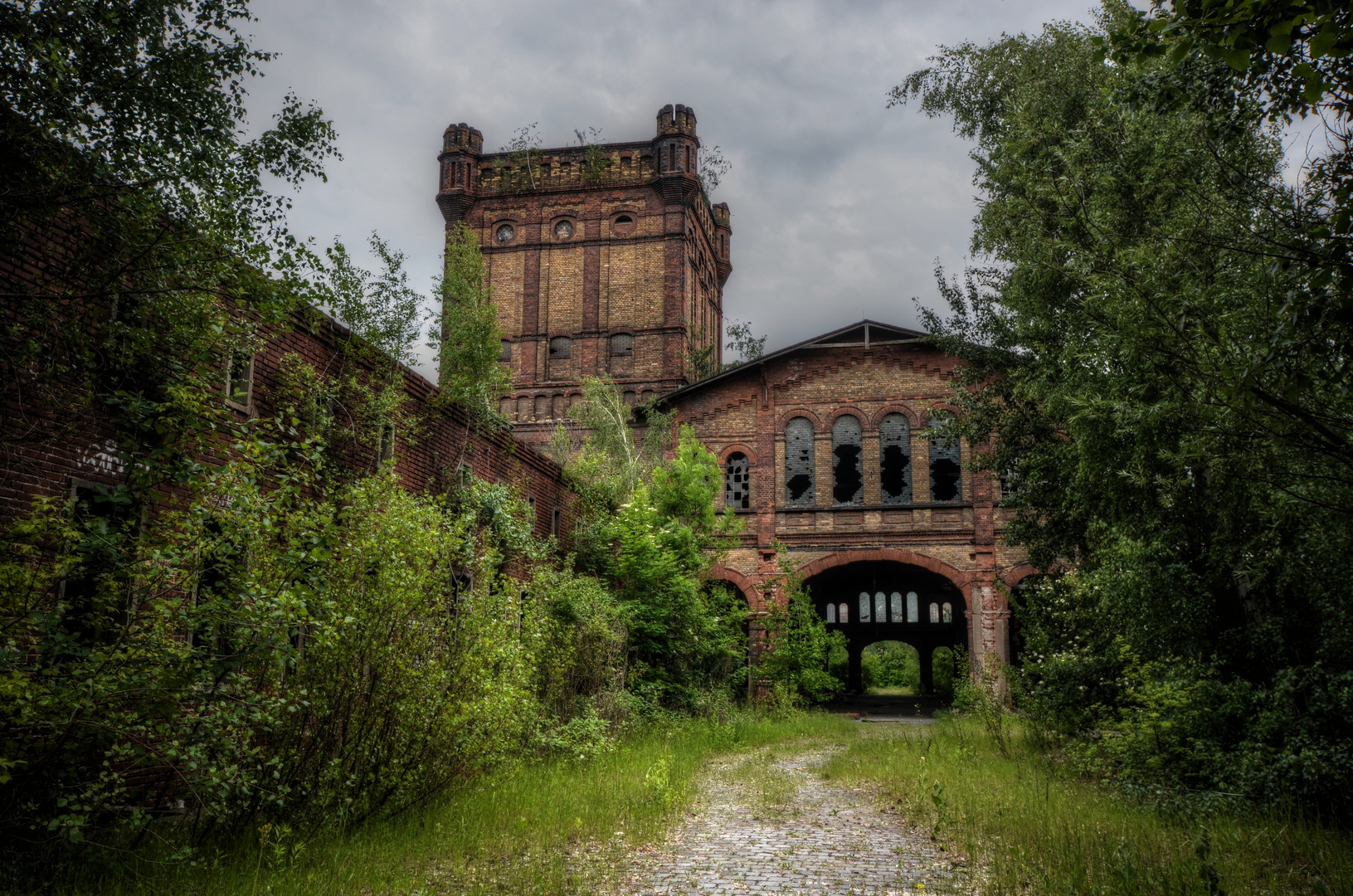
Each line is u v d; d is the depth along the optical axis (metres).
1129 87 7.68
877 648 61.59
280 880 6.29
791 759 15.73
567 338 38.47
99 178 6.65
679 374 37.19
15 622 6.13
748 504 30.14
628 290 38.22
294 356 11.06
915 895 6.51
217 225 7.24
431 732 8.85
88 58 6.71
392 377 13.14
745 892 6.59
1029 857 7.24
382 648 8.60
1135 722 11.50
